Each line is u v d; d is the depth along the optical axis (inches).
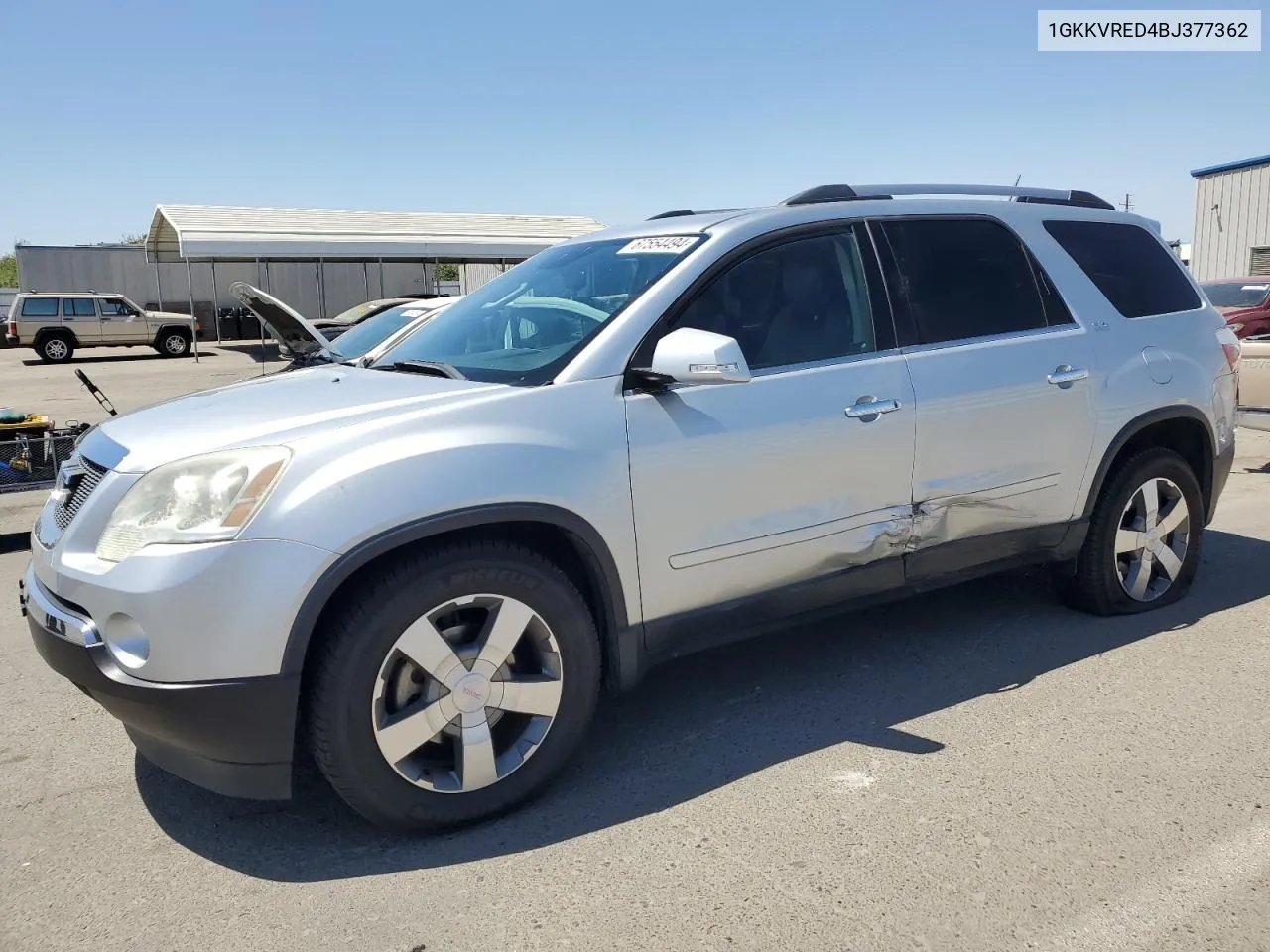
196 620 108.7
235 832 125.5
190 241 1059.3
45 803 133.7
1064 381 167.3
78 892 112.9
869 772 134.2
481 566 119.5
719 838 119.4
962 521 160.9
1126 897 105.4
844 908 105.0
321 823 127.1
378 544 112.7
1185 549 193.8
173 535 111.0
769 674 168.4
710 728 149.2
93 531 116.9
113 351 1326.3
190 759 117.1
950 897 106.3
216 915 107.8
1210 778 129.4
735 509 137.9
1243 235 1035.9
